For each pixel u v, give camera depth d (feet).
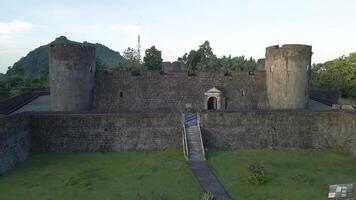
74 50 94.38
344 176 68.08
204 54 234.99
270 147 87.56
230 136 86.99
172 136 85.87
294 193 58.95
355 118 82.64
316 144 88.99
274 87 99.76
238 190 60.39
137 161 76.23
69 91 94.99
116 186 61.62
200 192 59.21
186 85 105.29
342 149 86.99
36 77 225.15
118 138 84.58
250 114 87.30
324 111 89.30
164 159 77.36
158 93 103.35
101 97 101.40
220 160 76.64
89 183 62.75
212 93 101.96
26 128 79.92
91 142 83.97
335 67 195.42
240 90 104.94
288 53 95.91
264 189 60.80
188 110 94.12
